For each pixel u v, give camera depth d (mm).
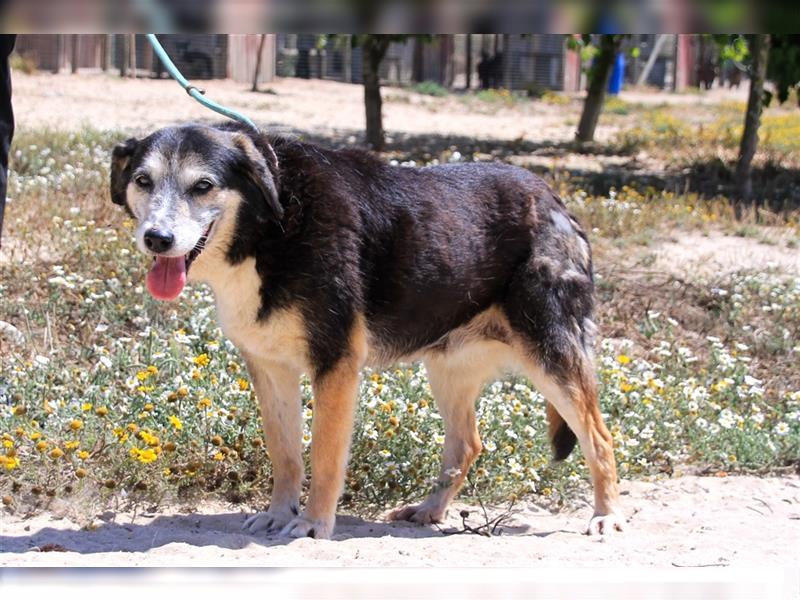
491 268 6133
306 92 30234
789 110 34938
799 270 11883
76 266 9406
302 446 6258
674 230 13312
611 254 11773
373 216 5805
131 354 7801
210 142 5418
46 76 26172
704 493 7219
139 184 5430
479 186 6203
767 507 6941
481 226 6098
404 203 5914
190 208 5328
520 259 6191
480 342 6309
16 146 13555
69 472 6148
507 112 30453
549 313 6133
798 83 18609
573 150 21109
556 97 35250
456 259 5992
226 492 6398
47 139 14336
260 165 5445
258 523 5859
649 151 21250
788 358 9820
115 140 15094
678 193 15414
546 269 6152
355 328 5719
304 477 6562
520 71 38844
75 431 6301
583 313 6289
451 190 6109
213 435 6547
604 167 18688
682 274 11344
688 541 6020
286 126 21188
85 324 8508
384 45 18922
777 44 17359
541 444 7176
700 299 10719
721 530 6324
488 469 6918
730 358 8844
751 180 17297
